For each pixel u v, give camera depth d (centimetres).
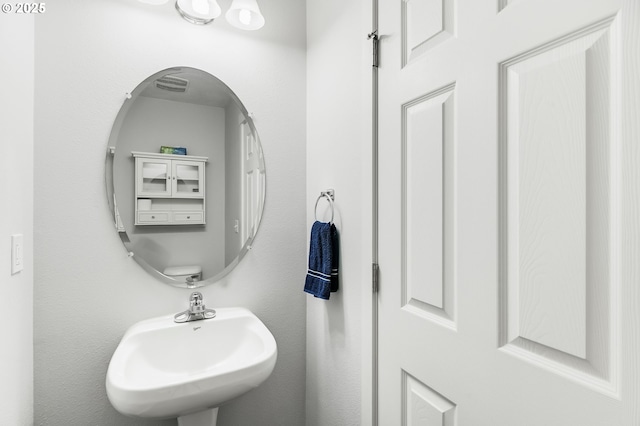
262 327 124
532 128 58
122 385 85
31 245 105
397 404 92
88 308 115
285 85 150
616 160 48
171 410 90
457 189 73
